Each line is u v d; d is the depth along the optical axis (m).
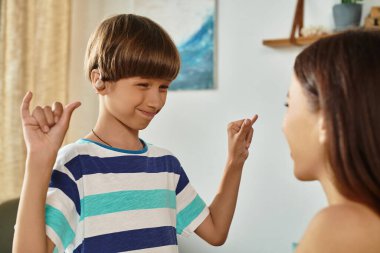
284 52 2.24
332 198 0.62
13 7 2.15
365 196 0.56
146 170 1.03
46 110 0.75
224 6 2.37
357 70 0.56
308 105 0.61
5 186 2.16
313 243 0.56
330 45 0.60
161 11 2.48
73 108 0.77
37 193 0.74
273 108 2.28
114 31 0.97
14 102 2.16
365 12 2.08
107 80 0.96
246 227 2.34
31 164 0.74
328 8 2.14
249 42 2.32
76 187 0.90
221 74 2.38
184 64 2.45
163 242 1.00
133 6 2.54
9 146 2.16
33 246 0.73
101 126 1.01
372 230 0.55
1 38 2.13
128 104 0.95
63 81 2.39
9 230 1.45
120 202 0.96
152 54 0.94
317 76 0.59
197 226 1.11
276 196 2.28
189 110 2.46
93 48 1.00
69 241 0.87
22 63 2.18
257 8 2.30
